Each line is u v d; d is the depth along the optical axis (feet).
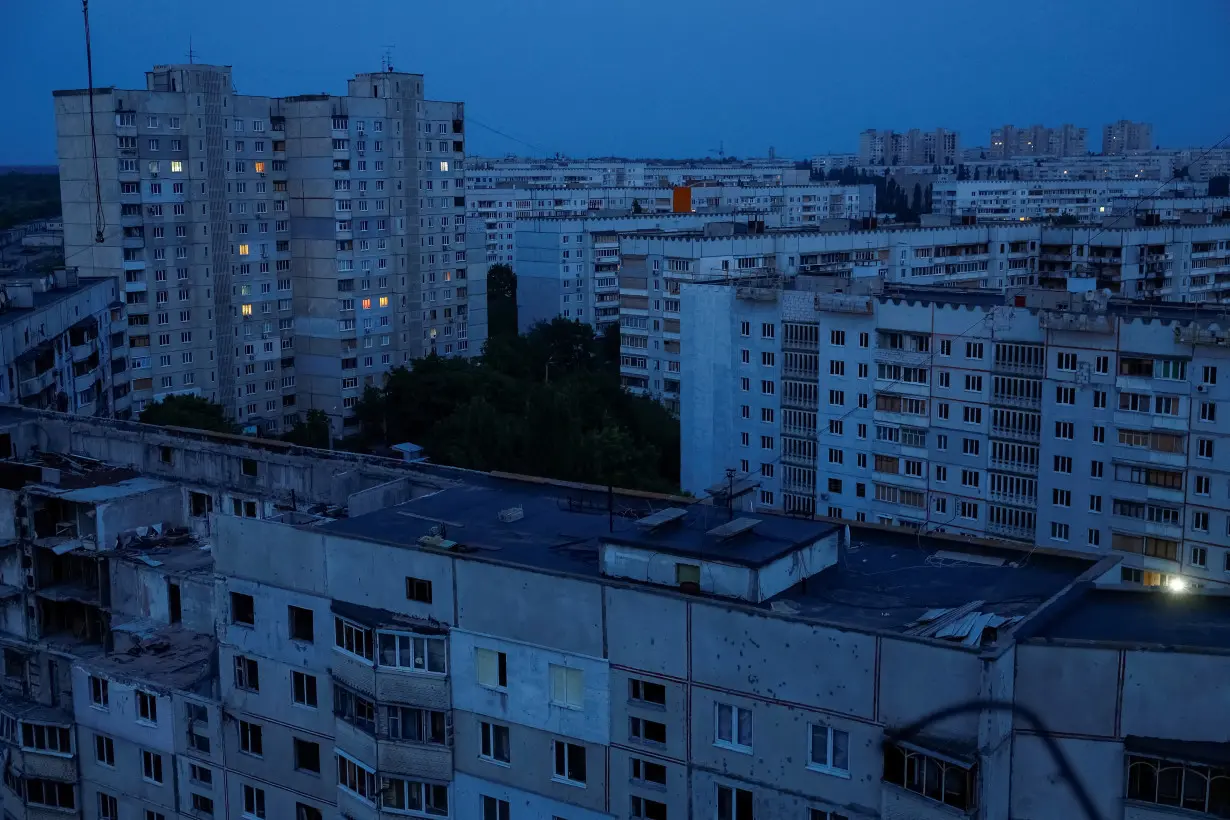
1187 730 107.65
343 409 592.19
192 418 452.76
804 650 116.16
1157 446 306.14
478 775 138.62
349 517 164.96
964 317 336.70
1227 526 297.74
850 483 372.17
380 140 590.14
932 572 136.98
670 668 124.47
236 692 158.10
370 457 191.21
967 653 107.55
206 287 554.87
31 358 319.27
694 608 121.90
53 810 179.22
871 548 146.10
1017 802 112.78
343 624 143.95
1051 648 109.91
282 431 594.24
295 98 574.56
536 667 132.16
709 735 123.34
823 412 374.43
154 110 528.63
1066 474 323.98
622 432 462.60
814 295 369.30
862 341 360.28
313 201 578.66
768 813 120.57
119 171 518.78
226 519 154.40
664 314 554.46
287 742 153.89
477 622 135.64
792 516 143.74
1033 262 621.72
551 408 382.63
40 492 190.39
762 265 547.08
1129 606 121.60
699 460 412.57
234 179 563.48
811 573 133.69
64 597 188.14
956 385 342.03
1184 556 306.14
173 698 164.45
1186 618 117.91
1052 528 329.11
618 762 129.29
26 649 189.06
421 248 618.85
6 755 183.93
